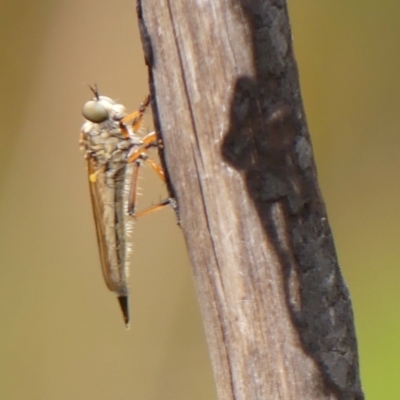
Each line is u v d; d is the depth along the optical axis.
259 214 0.20
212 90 0.19
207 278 0.20
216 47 0.19
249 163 0.19
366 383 0.23
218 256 0.20
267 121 0.19
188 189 0.20
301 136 0.19
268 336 0.20
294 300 0.20
